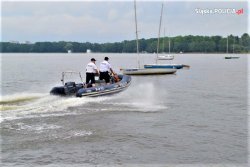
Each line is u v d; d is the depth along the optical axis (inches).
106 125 484.4
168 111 598.2
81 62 3334.2
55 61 3641.7
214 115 568.7
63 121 501.4
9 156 355.6
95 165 335.3
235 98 764.6
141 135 436.8
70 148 382.9
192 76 1449.3
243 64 2748.5
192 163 344.5
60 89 670.5
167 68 1556.3
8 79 1270.9
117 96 746.2
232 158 358.9
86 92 661.3
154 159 354.0
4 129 452.8
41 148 381.1
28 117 520.4
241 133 452.1
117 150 379.2
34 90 910.4
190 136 436.1
